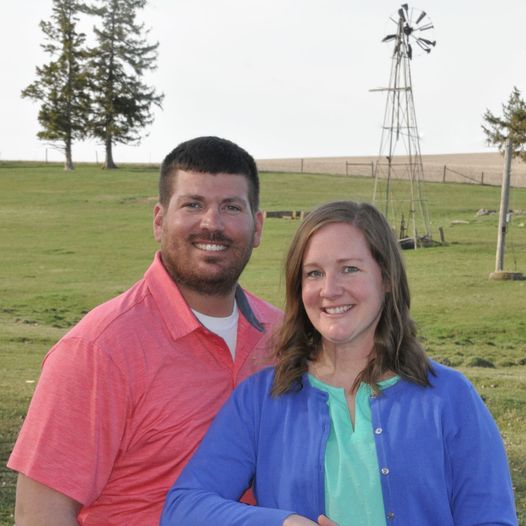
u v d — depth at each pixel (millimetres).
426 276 28312
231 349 3523
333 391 3143
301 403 3164
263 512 2930
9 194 57344
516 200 52719
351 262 3158
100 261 33844
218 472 3139
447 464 3018
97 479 3139
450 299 24453
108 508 3266
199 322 3357
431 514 2949
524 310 22875
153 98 76125
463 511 2994
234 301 3621
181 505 3053
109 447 3152
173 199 3441
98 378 3113
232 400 3260
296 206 49969
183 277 3414
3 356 13375
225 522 2945
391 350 3129
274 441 3154
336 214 3199
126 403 3168
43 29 74938
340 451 3016
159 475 3244
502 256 28000
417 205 49938
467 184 61188
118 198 55562
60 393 3115
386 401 3057
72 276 30312
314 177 65188
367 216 3205
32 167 76562
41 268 32000
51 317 22422
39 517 3078
